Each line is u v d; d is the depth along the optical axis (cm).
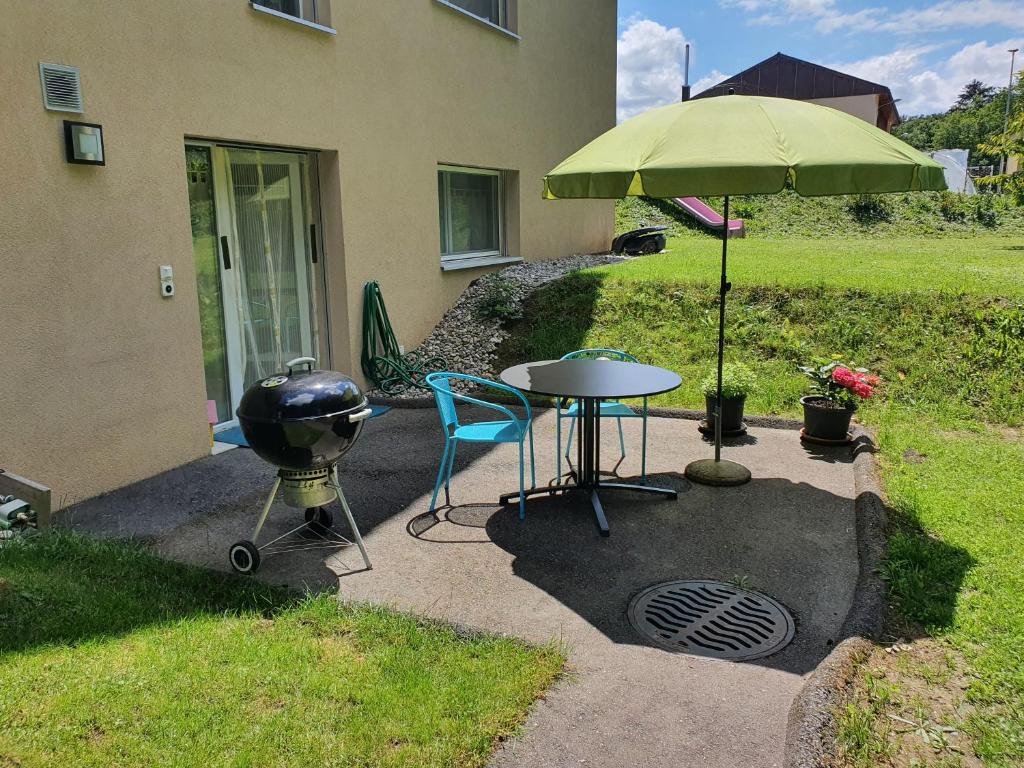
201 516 443
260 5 595
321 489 371
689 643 310
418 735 242
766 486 498
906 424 617
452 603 341
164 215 499
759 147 382
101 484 470
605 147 439
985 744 244
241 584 353
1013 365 687
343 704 257
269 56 586
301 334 696
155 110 487
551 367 502
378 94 727
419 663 283
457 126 880
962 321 755
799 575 373
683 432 627
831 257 1306
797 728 246
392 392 747
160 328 502
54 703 248
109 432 472
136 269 481
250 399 353
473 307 902
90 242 450
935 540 396
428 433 629
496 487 500
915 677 282
